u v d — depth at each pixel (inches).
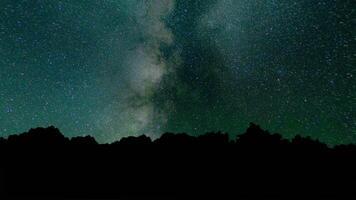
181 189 278.8
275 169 290.8
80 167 301.6
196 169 297.1
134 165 305.6
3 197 259.9
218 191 273.7
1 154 303.4
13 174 284.0
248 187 275.7
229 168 294.8
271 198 262.2
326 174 283.7
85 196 271.0
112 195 272.5
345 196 261.4
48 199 261.1
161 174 295.0
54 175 289.7
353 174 282.4
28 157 303.4
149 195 273.6
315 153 306.2
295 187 273.7
